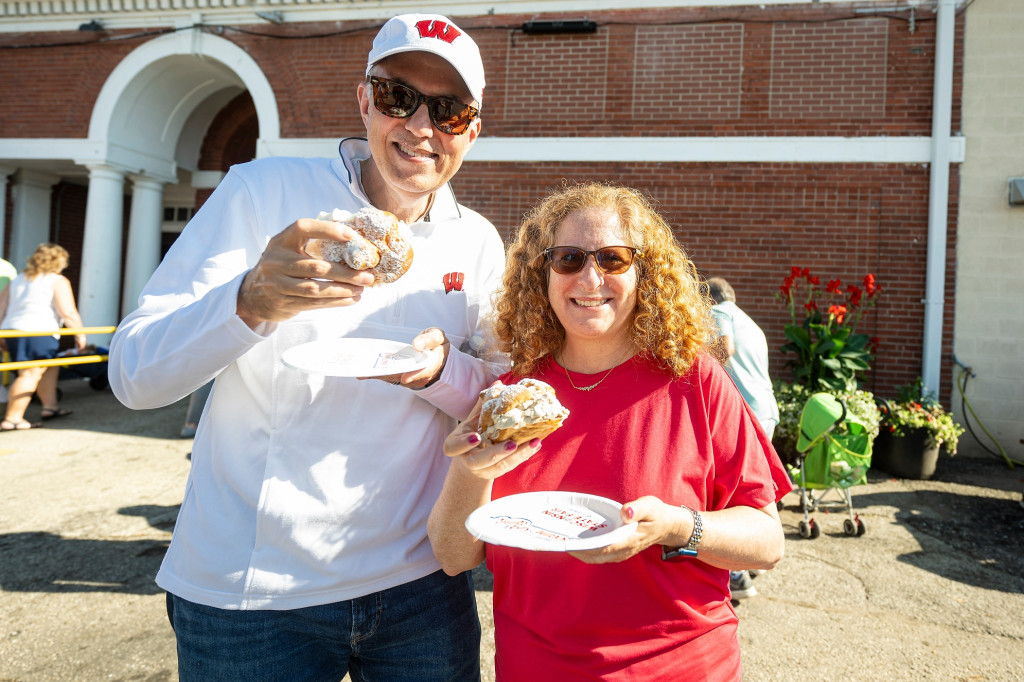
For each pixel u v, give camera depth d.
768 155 7.98
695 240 8.18
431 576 1.67
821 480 4.85
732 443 1.56
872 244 7.78
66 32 9.89
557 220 1.68
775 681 3.09
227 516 1.50
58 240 12.23
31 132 10.09
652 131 8.27
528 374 1.73
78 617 3.52
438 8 8.76
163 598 3.75
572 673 1.45
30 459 6.50
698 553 1.40
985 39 7.56
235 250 1.52
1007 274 7.52
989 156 7.55
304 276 1.18
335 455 1.51
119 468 6.27
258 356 1.52
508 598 1.60
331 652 1.58
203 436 1.61
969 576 4.28
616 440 1.55
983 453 7.54
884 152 7.72
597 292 1.57
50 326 7.79
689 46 8.17
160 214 11.09
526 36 8.57
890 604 3.88
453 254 1.78
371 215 1.34
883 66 7.75
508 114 8.62
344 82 9.07
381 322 1.65
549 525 1.31
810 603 3.88
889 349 7.74
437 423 1.68
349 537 1.51
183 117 11.08
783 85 7.97
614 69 8.36
